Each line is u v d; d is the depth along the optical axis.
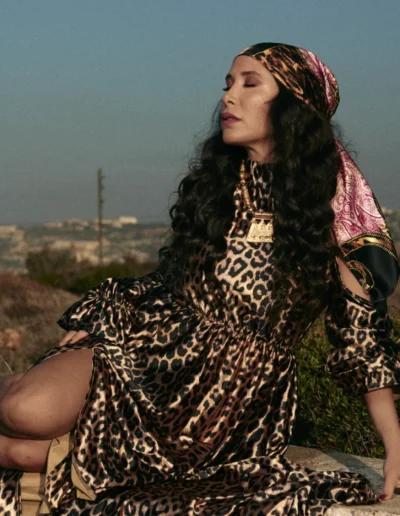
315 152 3.14
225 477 2.97
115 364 2.99
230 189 3.15
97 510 2.80
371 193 3.15
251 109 3.14
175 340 3.06
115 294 3.23
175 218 3.24
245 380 3.05
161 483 2.91
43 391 2.79
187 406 2.98
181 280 3.12
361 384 3.02
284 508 2.74
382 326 3.07
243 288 3.02
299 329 3.15
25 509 2.93
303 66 3.19
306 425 4.38
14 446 2.89
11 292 16.53
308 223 3.06
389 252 3.09
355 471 3.31
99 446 2.87
